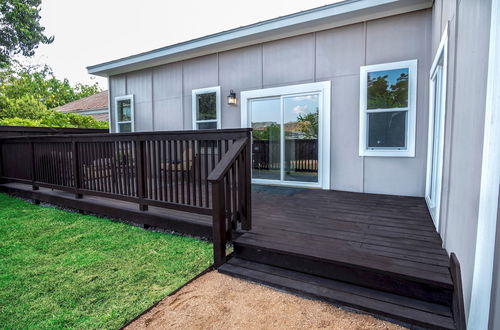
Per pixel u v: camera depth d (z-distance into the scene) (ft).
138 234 11.91
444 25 9.43
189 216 11.92
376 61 15.20
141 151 12.37
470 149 5.58
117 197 13.39
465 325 5.28
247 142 9.67
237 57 19.75
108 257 9.66
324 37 16.58
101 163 14.06
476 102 5.27
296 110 17.80
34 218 14.40
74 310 6.79
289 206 13.24
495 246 4.14
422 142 14.39
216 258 8.69
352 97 15.97
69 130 27.40
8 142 19.79
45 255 9.87
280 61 18.11
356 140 16.03
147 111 24.79
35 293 7.52
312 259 7.71
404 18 14.39
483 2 5.04
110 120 27.30
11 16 65.10
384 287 6.90
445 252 7.74
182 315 6.57
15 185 20.58
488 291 4.27
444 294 6.26
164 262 9.23
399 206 12.96
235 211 9.54
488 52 4.67
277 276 7.91
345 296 6.81
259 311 6.66
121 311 6.73
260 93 18.92
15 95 68.54
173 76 22.94
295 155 18.04
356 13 14.56
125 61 23.47
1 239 11.40
